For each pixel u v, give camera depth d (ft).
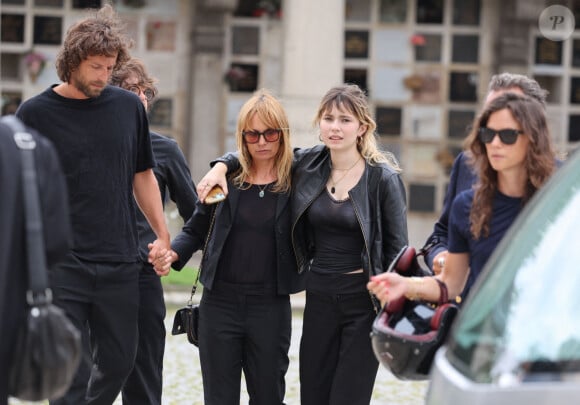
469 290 37.58
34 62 121.19
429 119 124.57
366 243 45.34
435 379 28.19
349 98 45.75
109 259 45.93
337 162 46.37
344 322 46.32
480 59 124.67
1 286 32.86
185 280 98.63
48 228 34.22
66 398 47.16
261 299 47.16
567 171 30.48
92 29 44.01
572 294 27.27
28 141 33.71
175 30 122.62
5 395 33.55
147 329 52.54
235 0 121.70
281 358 47.88
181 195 54.49
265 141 46.37
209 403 47.80
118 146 45.83
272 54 123.24
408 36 124.36
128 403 52.85
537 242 29.04
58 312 33.27
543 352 26.37
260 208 47.06
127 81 51.70
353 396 46.14
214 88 122.83
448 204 44.60
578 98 124.26
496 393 25.05
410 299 37.52
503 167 35.94
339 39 102.47
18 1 121.49
